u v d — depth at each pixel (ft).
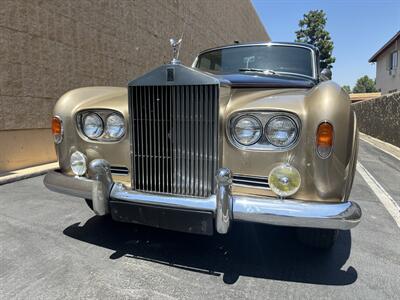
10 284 8.13
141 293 7.91
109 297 7.72
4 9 19.22
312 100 8.18
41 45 21.79
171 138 8.80
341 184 8.01
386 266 9.52
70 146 10.24
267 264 9.45
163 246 10.34
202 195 8.71
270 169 8.36
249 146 8.46
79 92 10.72
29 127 21.38
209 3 54.19
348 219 7.65
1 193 15.80
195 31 48.65
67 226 11.69
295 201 7.98
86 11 25.53
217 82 8.20
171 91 8.61
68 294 7.79
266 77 10.68
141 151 9.12
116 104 9.65
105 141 9.79
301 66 13.09
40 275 8.55
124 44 30.73
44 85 22.24
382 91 83.20
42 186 17.24
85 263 9.21
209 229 8.30
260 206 7.91
